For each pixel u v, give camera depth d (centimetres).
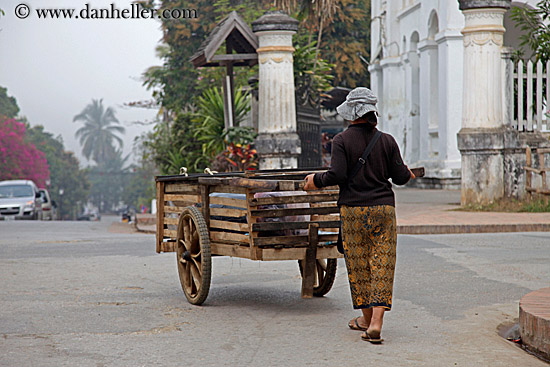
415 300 1067
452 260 1439
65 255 1623
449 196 3034
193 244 1049
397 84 4291
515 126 2330
